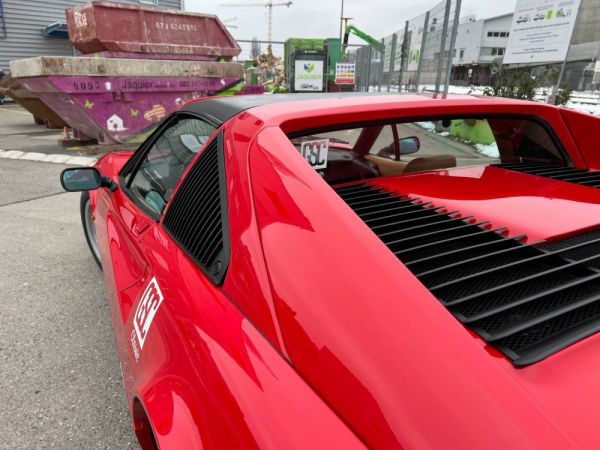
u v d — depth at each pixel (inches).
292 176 40.5
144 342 48.8
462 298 36.9
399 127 64.2
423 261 42.1
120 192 88.2
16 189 238.4
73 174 83.6
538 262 42.8
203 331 38.7
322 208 37.2
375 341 29.1
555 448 24.0
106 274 83.4
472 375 27.3
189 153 64.9
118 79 294.0
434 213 52.9
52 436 73.5
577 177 64.8
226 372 33.8
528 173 67.1
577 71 426.6
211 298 41.1
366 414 26.9
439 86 324.8
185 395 36.6
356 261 33.3
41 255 149.0
